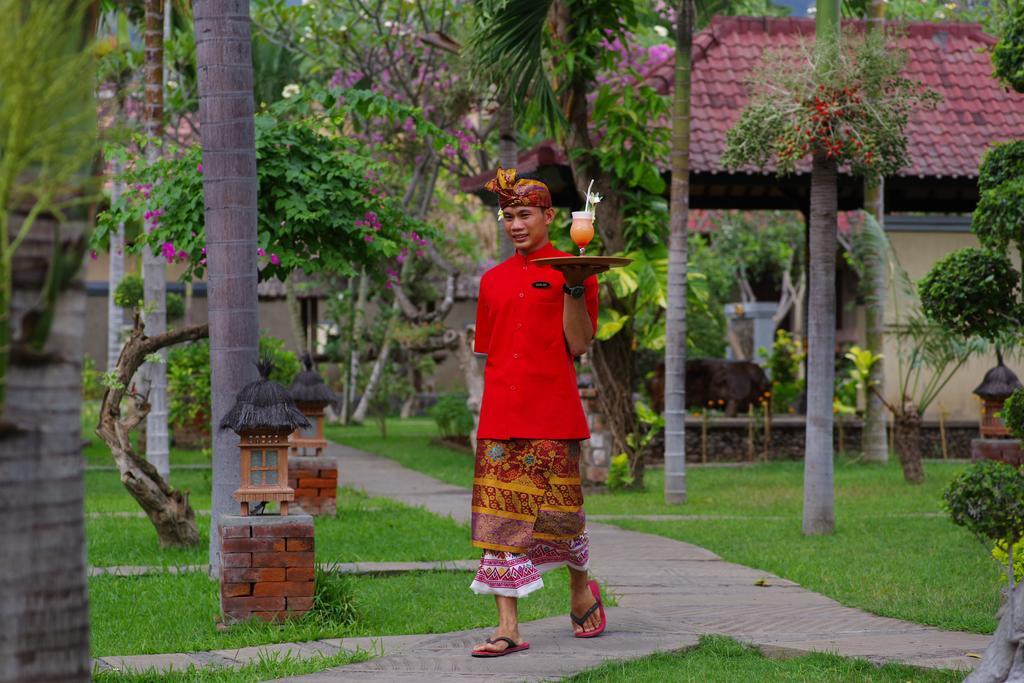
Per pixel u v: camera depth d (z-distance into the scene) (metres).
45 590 2.94
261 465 6.48
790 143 10.08
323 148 9.98
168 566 8.46
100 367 30.88
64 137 2.96
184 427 19.91
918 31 20.02
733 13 25.45
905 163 10.38
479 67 12.34
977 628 6.30
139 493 9.13
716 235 27.64
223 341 7.73
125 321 23.00
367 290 27.25
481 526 5.61
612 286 15.07
